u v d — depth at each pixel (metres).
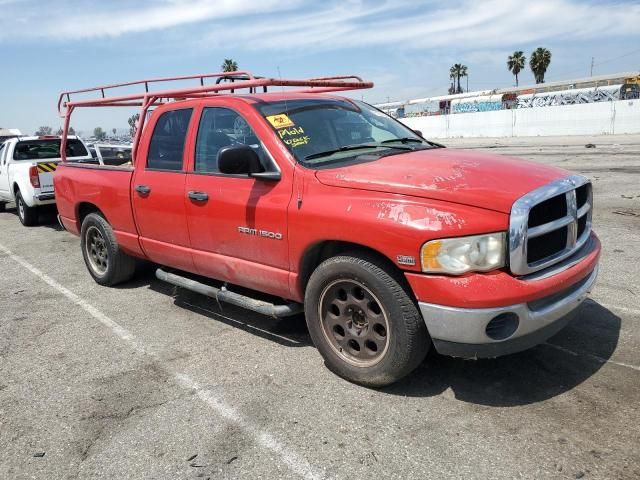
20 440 3.16
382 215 3.15
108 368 4.03
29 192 10.35
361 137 4.29
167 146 4.80
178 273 5.40
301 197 3.60
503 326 3.01
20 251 8.52
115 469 2.85
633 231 7.11
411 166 3.49
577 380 3.43
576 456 2.71
